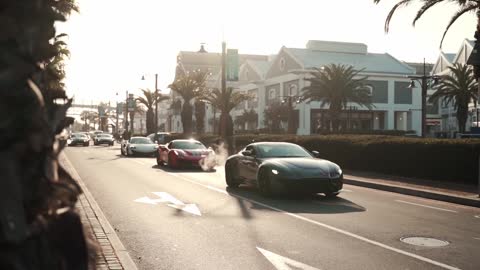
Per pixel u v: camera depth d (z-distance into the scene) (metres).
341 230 8.18
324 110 65.06
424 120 37.19
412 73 68.25
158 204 11.16
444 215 9.98
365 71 65.44
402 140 18.16
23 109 1.44
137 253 6.55
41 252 1.54
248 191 13.84
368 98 53.34
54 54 1.81
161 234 7.79
